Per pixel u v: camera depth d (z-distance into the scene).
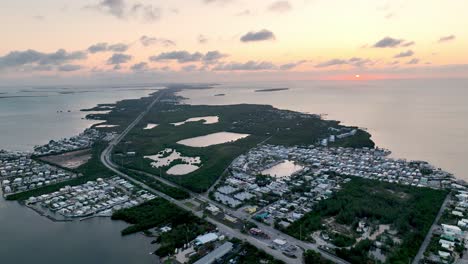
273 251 144.25
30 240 160.12
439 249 142.12
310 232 160.38
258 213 185.38
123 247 152.00
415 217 170.25
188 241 154.38
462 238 150.88
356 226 165.25
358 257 133.50
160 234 161.38
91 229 171.00
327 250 142.88
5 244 156.38
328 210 182.50
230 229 166.12
